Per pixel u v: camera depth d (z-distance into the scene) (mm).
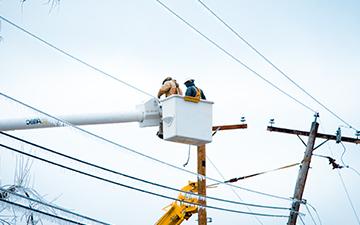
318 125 24656
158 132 16156
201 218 22406
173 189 16234
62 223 12461
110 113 15305
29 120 14195
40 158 13164
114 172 14516
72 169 13734
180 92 16281
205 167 22562
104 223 13258
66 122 13523
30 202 12023
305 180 24109
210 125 15953
